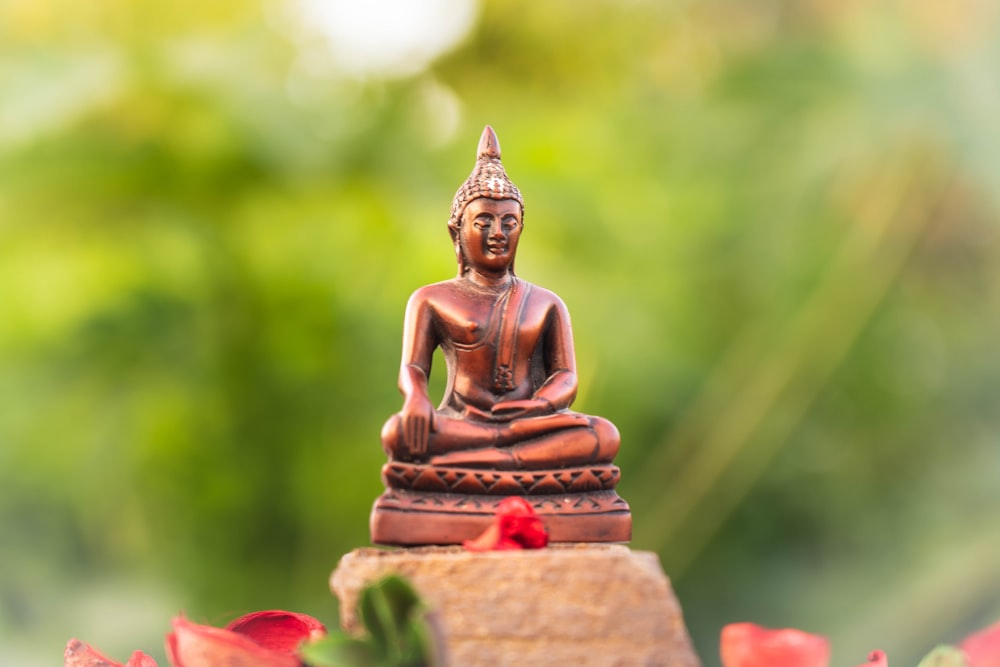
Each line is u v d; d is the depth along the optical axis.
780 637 0.68
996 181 1.45
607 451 0.74
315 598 1.56
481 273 0.76
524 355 0.75
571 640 0.68
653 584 0.68
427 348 0.75
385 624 0.64
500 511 0.71
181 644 0.68
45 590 1.51
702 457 1.54
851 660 1.46
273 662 0.67
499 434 0.73
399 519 0.72
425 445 0.73
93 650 0.71
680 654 0.68
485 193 0.76
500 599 0.68
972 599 1.36
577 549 0.70
